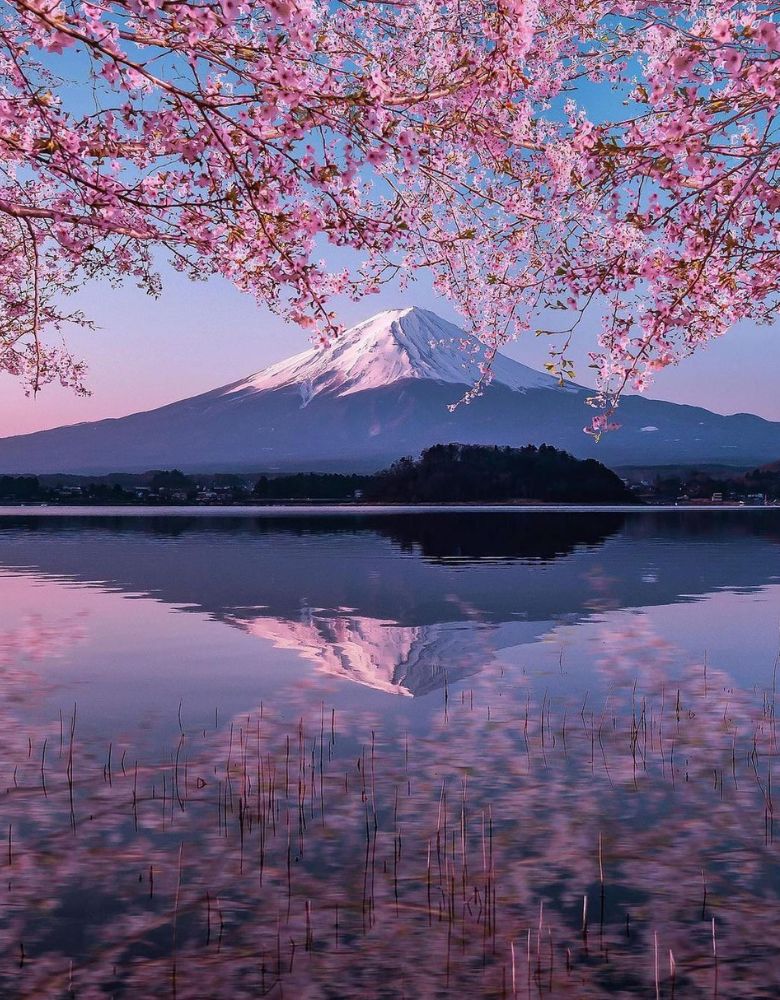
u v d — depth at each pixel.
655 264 6.82
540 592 24.16
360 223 6.57
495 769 9.19
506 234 8.01
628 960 5.68
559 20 6.96
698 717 11.11
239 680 13.37
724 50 5.32
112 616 19.84
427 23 6.66
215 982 5.49
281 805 8.21
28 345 9.88
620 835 7.51
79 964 5.70
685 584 25.94
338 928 6.11
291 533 56.50
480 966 5.65
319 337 6.56
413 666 14.40
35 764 9.34
